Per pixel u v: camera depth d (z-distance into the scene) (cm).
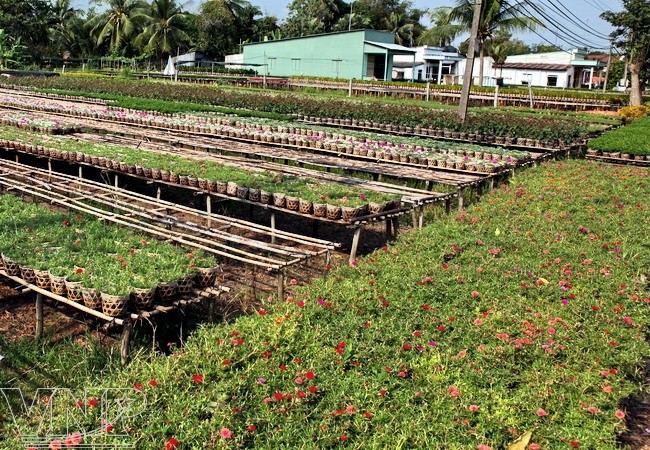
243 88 4162
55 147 1320
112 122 2103
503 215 989
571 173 1341
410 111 2277
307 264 916
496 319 595
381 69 4838
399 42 6075
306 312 589
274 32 6462
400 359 518
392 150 1531
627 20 3494
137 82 3675
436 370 507
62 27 5691
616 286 691
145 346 611
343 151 1591
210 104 2817
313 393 466
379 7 6253
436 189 1319
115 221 886
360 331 568
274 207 981
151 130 1894
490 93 3612
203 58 6053
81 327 666
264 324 566
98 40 5438
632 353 548
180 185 1086
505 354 530
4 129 1568
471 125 1967
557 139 1831
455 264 755
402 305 625
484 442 425
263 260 772
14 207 862
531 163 1554
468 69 2020
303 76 4712
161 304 619
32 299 727
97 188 1096
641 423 547
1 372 559
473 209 1029
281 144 1731
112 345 626
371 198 974
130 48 5806
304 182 1074
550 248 820
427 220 1174
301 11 6175
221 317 686
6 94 2945
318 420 445
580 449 423
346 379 490
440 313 613
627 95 4031
